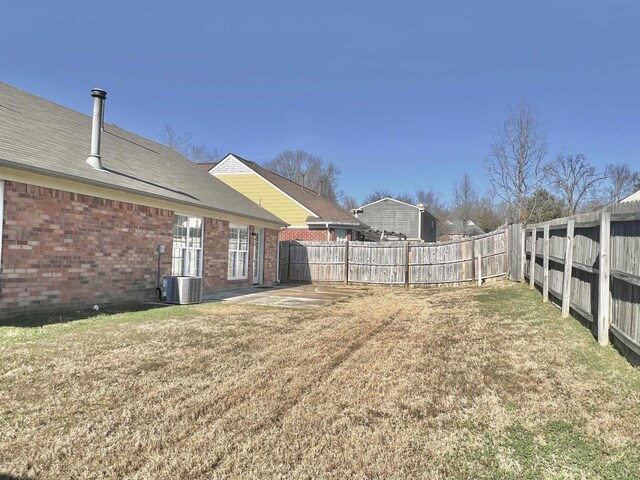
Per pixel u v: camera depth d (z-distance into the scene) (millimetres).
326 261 17406
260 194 22141
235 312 8516
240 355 5070
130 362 4641
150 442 2822
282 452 2730
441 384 4094
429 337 6203
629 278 4312
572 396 3715
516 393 3830
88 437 2867
